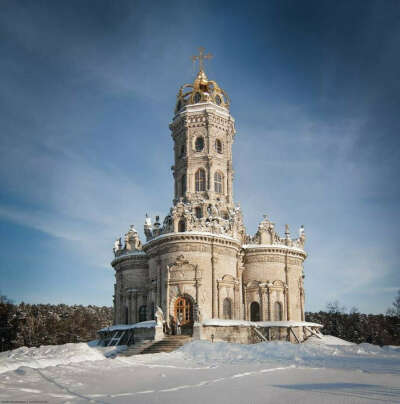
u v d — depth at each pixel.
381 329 154.75
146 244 68.81
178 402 18.78
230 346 45.31
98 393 21.08
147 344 55.22
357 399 18.41
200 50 81.94
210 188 74.31
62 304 190.25
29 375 24.50
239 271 72.81
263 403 18.27
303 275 78.75
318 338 71.50
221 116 77.94
